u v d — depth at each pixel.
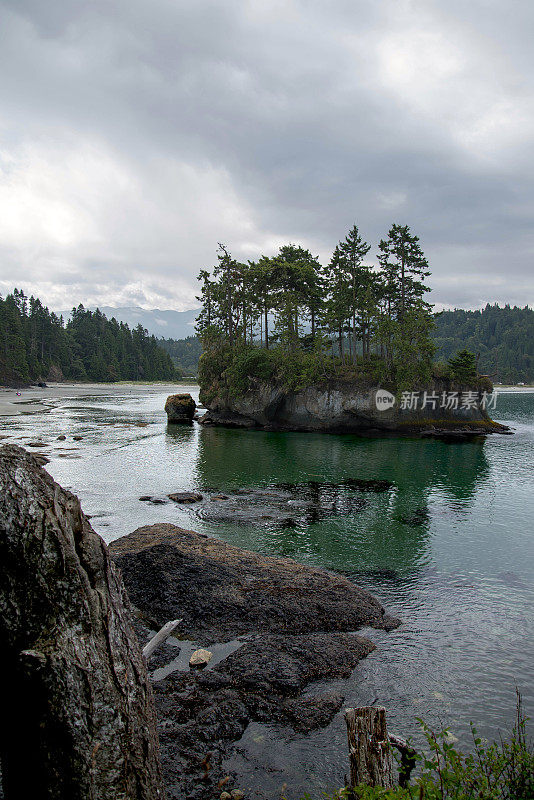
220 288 81.19
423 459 46.00
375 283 77.50
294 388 68.38
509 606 16.61
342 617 15.15
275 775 9.12
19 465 4.96
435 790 5.73
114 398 122.19
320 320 77.12
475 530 24.95
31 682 4.50
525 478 37.84
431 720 10.77
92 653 4.76
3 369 152.38
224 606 15.14
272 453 47.91
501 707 11.27
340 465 42.22
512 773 6.58
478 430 67.25
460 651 13.70
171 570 16.47
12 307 170.50
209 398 76.31
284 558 19.53
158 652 13.04
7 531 4.64
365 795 5.66
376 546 22.48
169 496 30.23
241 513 27.16
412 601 16.94
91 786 4.41
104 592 5.19
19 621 4.64
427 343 67.62
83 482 34.34
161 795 5.09
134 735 4.83
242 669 12.14
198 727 10.19
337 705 11.13
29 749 4.56
